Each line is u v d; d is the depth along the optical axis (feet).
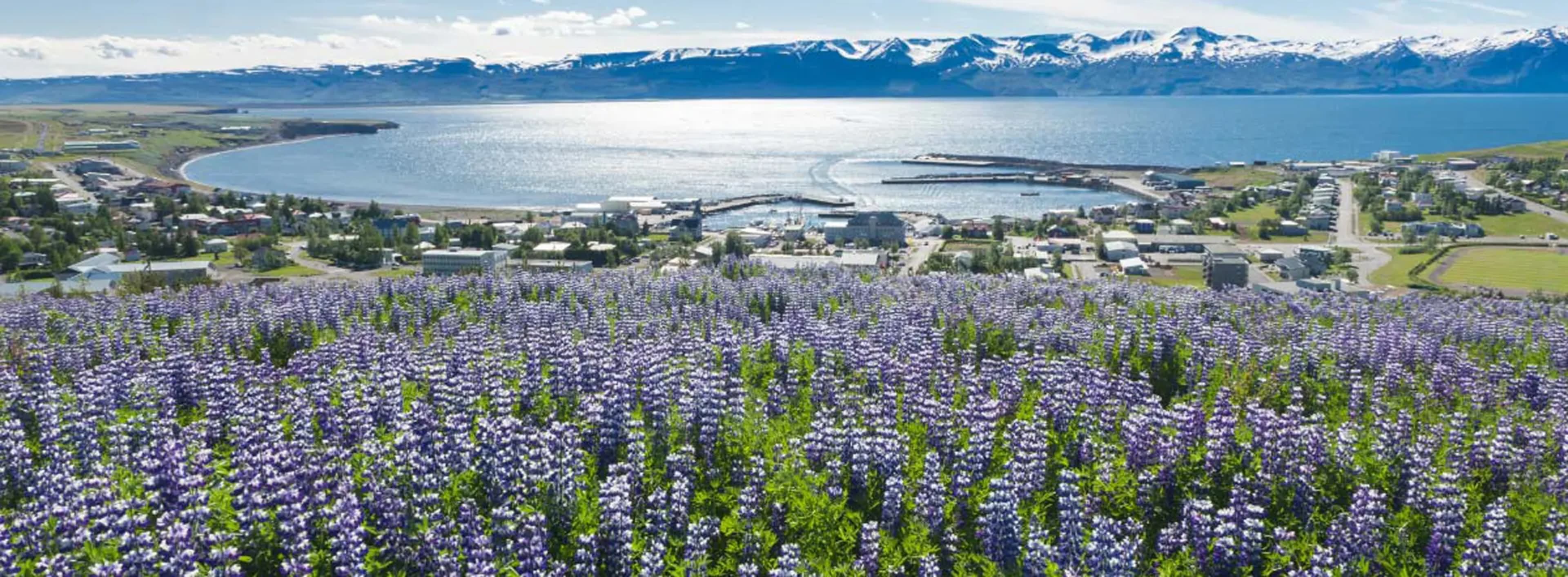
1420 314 279.90
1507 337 239.09
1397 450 130.21
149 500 104.22
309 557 94.22
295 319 233.14
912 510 113.29
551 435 120.98
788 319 234.79
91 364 191.72
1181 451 124.57
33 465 120.37
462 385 143.33
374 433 128.57
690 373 158.71
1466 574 102.89
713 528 108.17
